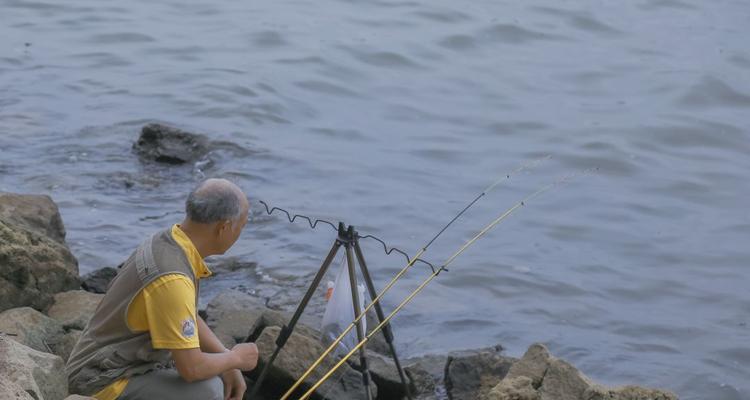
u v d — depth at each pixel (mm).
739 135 22844
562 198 19266
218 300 12875
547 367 10312
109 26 26984
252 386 10852
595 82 25422
